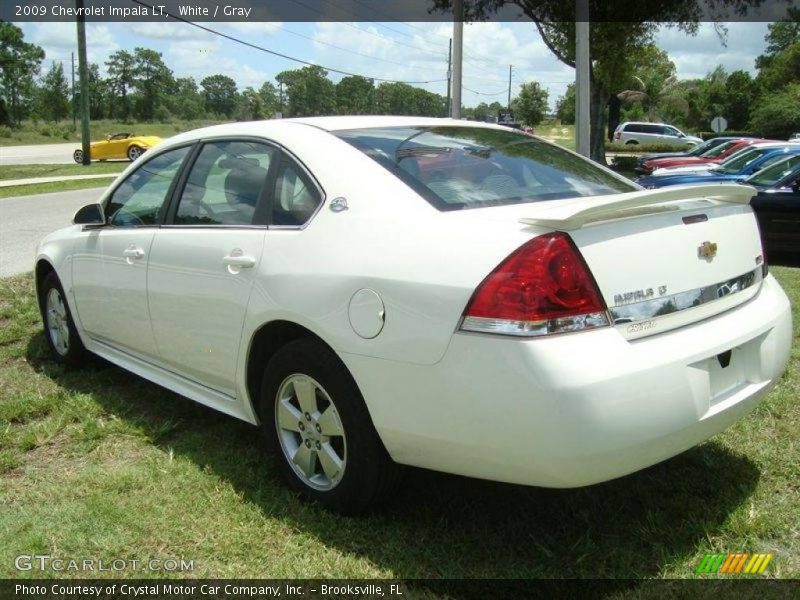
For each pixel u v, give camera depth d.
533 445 2.43
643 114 69.38
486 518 3.05
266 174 3.44
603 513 3.09
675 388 2.55
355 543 2.88
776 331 3.08
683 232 2.79
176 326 3.74
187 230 3.71
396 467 2.95
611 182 3.57
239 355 3.36
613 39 23.97
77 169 27.91
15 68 77.44
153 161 4.23
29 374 4.86
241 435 3.88
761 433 3.76
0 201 16.19
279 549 2.86
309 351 3.01
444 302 2.57
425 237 2.74
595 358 2.43
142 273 3.93
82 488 3.32
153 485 3.33
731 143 21.67
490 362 2.47
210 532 2.96
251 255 3.27
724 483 3.30
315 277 2.97
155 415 4.16
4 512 3.14
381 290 2.73
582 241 2.52
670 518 3.04
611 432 2.42
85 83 30.69
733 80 78.56
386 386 2.73
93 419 4.01
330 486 3.08
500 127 4.08
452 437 2.60
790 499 3.16
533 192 3.18
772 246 9.66
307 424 3.13
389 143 3.35
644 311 2.59
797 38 78.06
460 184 3.08
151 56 99.44
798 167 9.72
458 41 16.47
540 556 2.80
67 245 4.69
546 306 2.44
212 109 103.31
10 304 6.29
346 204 3.04
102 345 4.55
